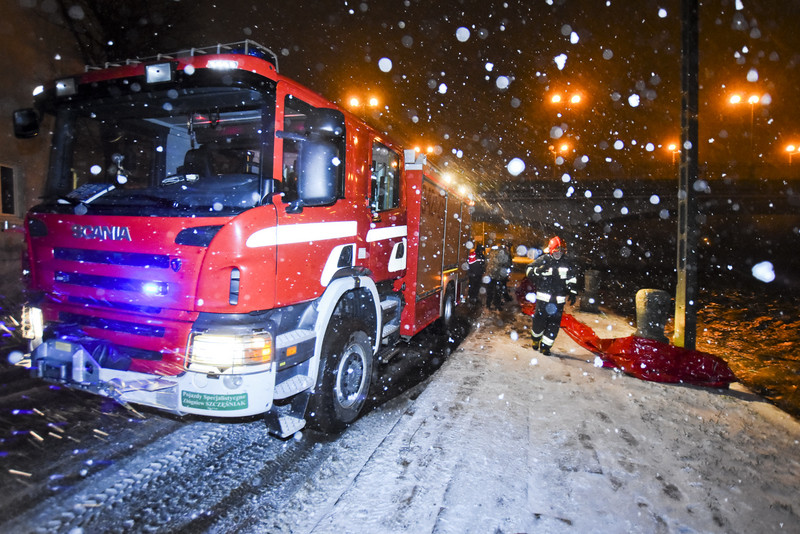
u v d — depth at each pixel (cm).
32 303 370
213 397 305
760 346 882
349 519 282
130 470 338
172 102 380
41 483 312
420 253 645
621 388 560
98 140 415
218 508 300
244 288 311
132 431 402
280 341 332
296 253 356
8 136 947
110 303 335
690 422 462
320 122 352
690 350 611
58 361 340
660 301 693
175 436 399
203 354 304
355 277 440
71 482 317
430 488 319
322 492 324
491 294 1240
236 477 339
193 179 373
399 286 609
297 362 348
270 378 319
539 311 713
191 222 311
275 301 334
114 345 333
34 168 986
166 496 309
